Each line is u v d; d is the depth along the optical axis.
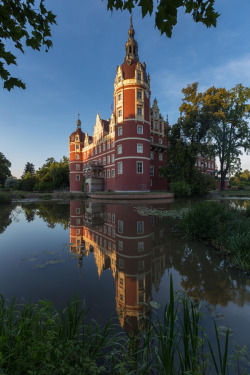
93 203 20.95
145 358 1.77
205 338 2.14
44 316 2.06
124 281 3.63
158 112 38.66
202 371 1.67
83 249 5.59
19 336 1.61
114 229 8.08
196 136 29.38
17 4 2.60
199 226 6.56
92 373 1.58
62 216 12.11
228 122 31.17
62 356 1.62
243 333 2.24
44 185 55.44
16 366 1.48
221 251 5.11
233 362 1.84
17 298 3.02
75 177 52.50
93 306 2.83
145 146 29.91
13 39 2.82
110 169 38.75
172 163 30.70
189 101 30.44
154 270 4.10
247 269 3.97
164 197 24.77
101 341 1.89
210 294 3.14
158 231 7.47
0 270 4.14
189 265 4.32
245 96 29.09
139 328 2.36
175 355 2.01
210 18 2.25
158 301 2.97
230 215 7.18
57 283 3.56
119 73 30.05
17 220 10.77
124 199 23.97
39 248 5.73
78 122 54.34
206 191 29.88
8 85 2.86
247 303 2.87
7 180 55.94
